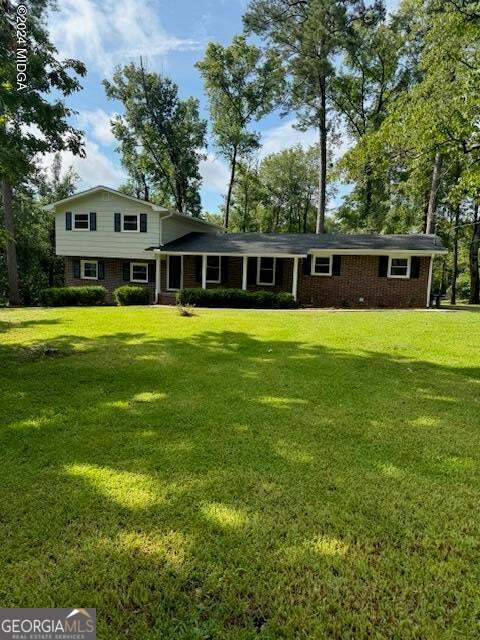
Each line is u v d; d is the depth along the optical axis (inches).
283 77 864.9
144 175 1156.5
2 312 492.4
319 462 127.0
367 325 403.9
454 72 374.6
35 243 952.3
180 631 68.0
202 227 924.6
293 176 1509.6
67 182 1122.0
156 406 176.4
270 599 74.5
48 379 216.8
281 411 170.9
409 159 423.2
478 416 169.5
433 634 67.7
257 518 97.7
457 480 117.6
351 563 83.4
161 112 1058.1
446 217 942.4
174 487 111.3
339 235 743.7
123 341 316.5
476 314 502.9
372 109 967.6
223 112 1059.9
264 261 701.9
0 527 94.0
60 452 132.6
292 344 311.4
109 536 90.9
